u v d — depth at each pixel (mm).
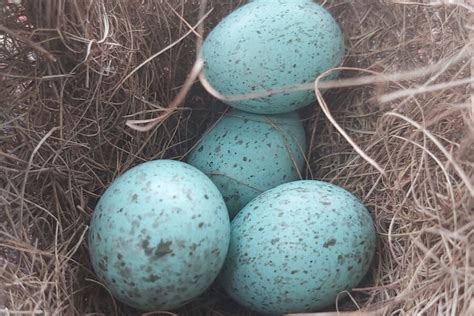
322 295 151
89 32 157
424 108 158
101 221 148
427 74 161
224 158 166
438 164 148
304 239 149
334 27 163
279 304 152
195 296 151
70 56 159
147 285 146
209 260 147
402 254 152
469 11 156
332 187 157
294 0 162
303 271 149
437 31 166
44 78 156
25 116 157
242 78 160
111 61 162
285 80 160
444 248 143
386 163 161
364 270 154
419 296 143
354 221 152
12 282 143
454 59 148
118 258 145
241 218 156
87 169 163
